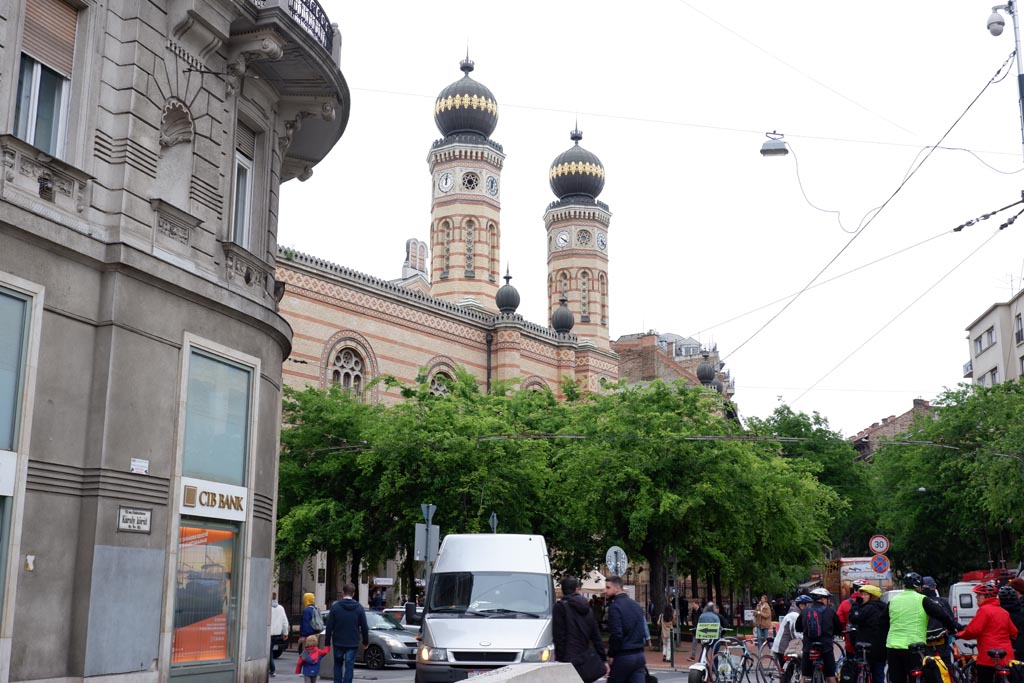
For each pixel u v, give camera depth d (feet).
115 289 49.44
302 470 124.26
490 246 225.97
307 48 62.28
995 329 226.79
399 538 118.83
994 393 166.09
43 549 45.29
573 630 45.34
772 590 180.55
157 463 51.93
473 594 59.72
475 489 114.73
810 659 55.83
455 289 219.20
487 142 228.02
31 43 47.50
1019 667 48.16
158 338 52.49
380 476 119.03
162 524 52.03
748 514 118.42
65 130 49.26
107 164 50.57
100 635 47.09
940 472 162.20
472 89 229.86
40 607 44.91
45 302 46.03
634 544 121.19
